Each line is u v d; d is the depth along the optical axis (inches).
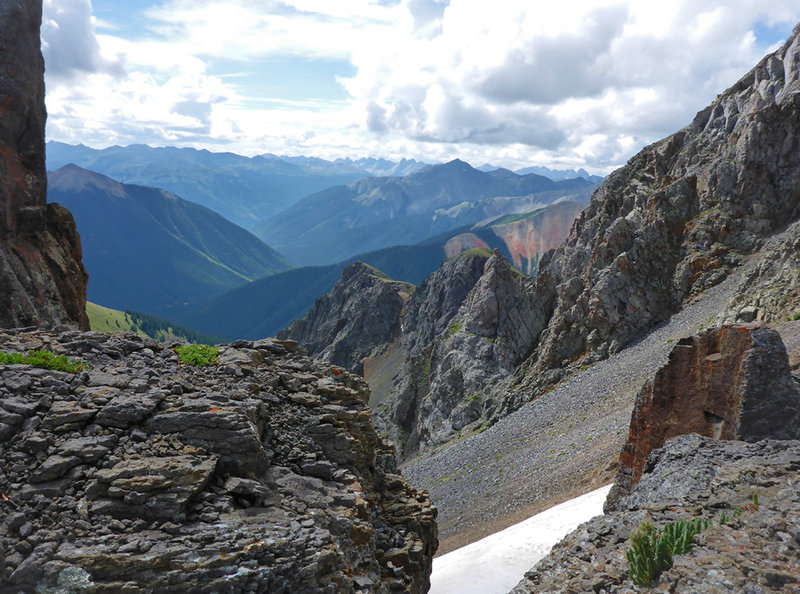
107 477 564.7
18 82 2106.3
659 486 961.5
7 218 1993.1
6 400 628.4
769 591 535.8
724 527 681.6
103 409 645.9
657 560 646.5
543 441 3499.0
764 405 1158.3
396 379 7367.1
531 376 4741.6
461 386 5452.8
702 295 4079.7
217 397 729.0
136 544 517.0
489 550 1921.8
